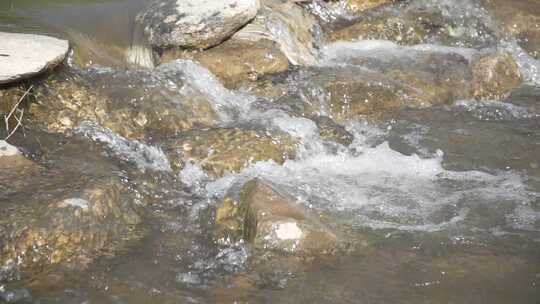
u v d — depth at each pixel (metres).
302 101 7.72
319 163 6.76
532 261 5.34
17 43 7.20
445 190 6.37
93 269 5.10
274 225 5.33
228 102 7.52
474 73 8.58
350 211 5.98
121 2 9.14
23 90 6.77
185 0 8.54
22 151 6.27
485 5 10.13
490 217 5.93
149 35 8.23
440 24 9.79
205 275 5.11
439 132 7.55
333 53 8.98
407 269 5.21
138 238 5.51
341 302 4.83
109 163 6.35
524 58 9.38
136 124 6.91
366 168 6.72
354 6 9.77
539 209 6.06
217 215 5.75
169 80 7.43
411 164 6.79
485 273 5.18
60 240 5.20
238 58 8.03
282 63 8.12
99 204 5.55
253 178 5.99
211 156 6.54
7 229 5.16
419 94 8.19
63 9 8.80
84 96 6.98
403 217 5.91
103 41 8.30
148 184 6.20
